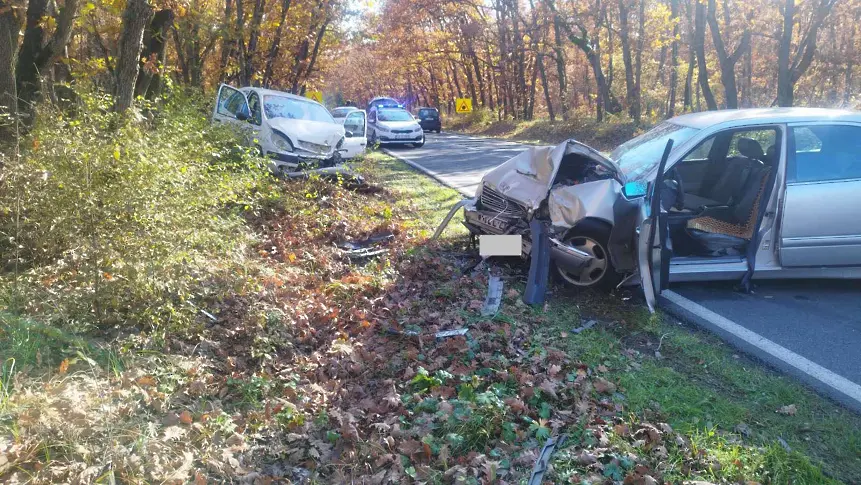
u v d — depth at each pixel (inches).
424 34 1843.0
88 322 172.6
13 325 159.8
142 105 303.6
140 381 147.6
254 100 508.1
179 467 121.5
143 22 307.3
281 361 180.7
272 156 448.5
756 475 128.0
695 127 251.9
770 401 161.2
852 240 234.1
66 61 394.9
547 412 149.3
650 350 193.3
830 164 235.3
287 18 833.5
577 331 202.7
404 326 202.8
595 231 235.1
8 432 121.6
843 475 131.5
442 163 708.0
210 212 236.4
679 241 250.4
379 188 467.8
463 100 1776.6
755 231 236.4
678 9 1103.0
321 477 130.1
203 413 142.9
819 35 1425.9
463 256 287.6
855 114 240.8
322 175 455.5
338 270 267.1
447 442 137.2
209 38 698.8
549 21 1193.4
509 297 231.0
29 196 198.1
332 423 148.1
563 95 1385.3
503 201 263.4
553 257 236.8
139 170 193.5
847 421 152.0
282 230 324.2
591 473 127.3
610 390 160.4
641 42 1138.7
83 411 129.2
